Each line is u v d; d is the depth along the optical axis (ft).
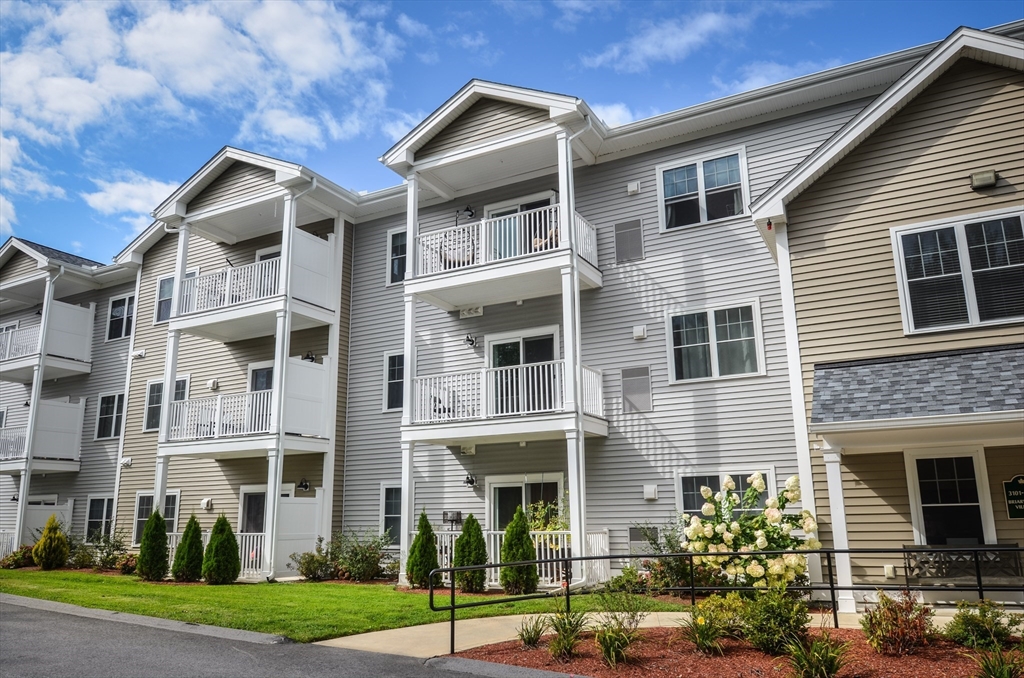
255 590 44.11
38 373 74.74
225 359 67.62
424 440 49.39
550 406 50.78
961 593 32.96
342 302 62.13
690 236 48.93
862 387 33.68
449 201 59.16
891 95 36.76
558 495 50.14
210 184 63.77
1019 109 35.17
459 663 24.08
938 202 35.94
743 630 25.25
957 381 31.89
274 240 67.10
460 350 56.34
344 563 52.19
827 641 22.67
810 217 38.32
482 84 50.72
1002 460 33.53
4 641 28.30
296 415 56.54
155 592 42.70
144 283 75.92
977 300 34.40
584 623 27.91
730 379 45.83
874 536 34.65
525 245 49.67
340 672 23.18
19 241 79.66
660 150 51.13
